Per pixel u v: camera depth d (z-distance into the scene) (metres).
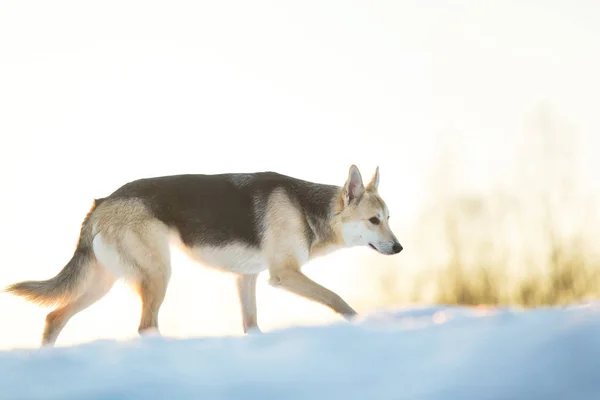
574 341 3.31
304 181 11.20
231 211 10.41
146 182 10.29
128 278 9.92
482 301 17.48
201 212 10.26
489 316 4.29
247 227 10.45
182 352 4.02
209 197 10.37
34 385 3.42
